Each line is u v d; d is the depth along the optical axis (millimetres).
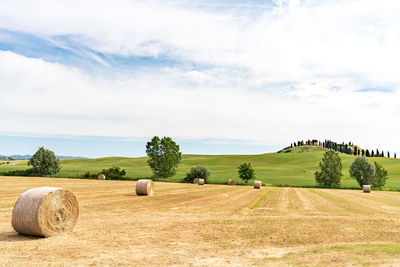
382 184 72188
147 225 16391
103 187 42969
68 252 11047
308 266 9141
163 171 87438
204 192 41156
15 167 106188
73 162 150500
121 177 66438
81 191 36406
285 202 30500
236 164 137250
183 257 10727
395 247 11500
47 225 13266
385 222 18625
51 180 54312
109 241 12836
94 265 9625
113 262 9969
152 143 87750
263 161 146125
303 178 92438
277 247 12500
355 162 72500
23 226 13102
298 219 19344
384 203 31578
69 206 14438
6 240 12641
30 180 52500
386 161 130250
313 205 28188
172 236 14039
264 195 38625
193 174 69750
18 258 10172
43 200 13125
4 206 21203
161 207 24094
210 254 11195
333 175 71062
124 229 15250
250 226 16703
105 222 16953
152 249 11766
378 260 9398
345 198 36969
